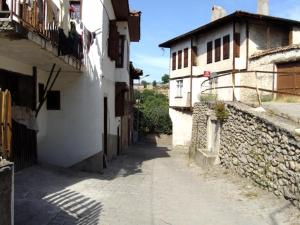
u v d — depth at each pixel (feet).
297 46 71.97
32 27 25.95
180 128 113.70
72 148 47.11
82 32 43.83
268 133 33.22
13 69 34.68
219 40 91.56
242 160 40.14
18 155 36.52
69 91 46.93
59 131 47.09
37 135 44.52
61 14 33.99
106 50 52.08
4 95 18.80
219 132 51.08
